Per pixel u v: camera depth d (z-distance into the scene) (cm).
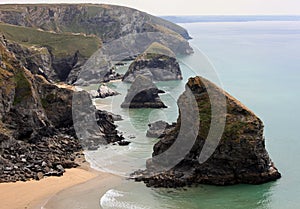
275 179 6844
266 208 5934
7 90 8944
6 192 6300
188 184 6556
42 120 9206
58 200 5991
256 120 6919
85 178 6856
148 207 5806
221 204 6000
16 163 7500
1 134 8138
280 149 8456
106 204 5856
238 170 6675
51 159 7725
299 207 5966
